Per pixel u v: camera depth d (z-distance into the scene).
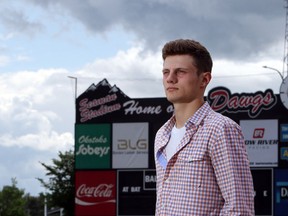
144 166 25.48
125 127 25.67
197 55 4.14
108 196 25.61
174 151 4.14
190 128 4.06
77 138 26.05
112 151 25.72
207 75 4.20
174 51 4.15
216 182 3.98
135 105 25.67
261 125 24.59
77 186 25.92
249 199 3.94
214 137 3.97
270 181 24.44
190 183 3.98
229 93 24.89
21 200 81.88
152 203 25.25
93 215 25.62
